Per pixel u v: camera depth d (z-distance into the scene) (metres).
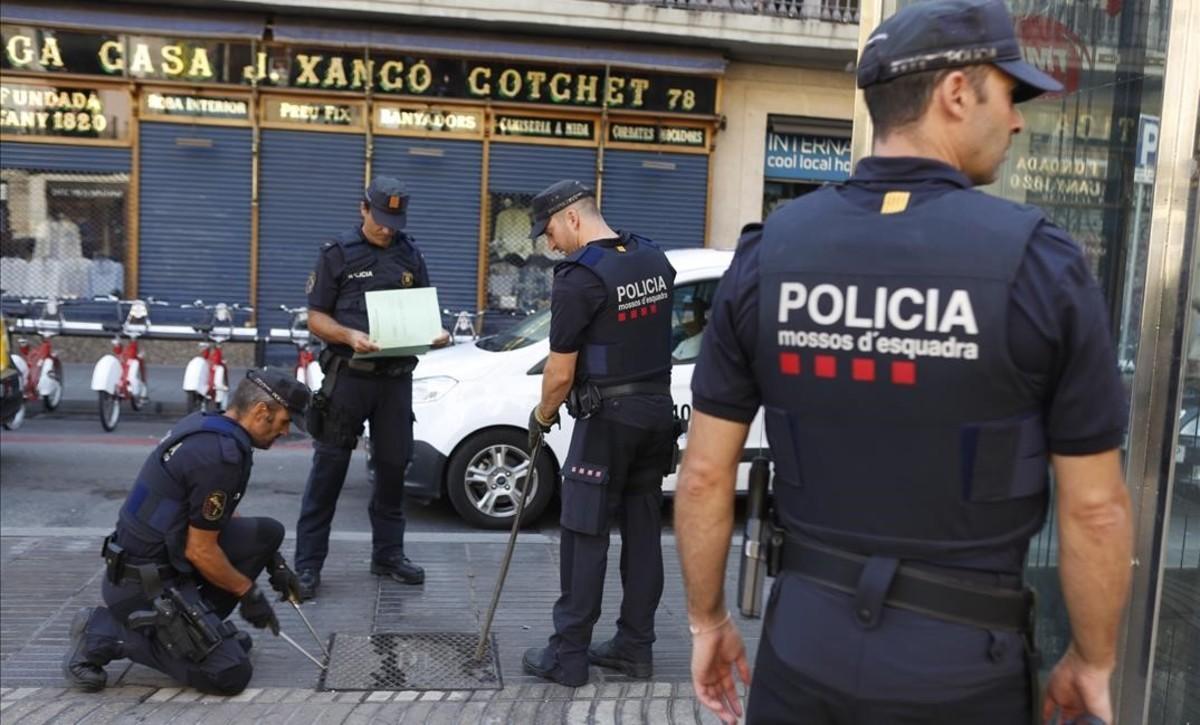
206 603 3.81
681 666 4.18
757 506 1.80
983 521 1.55
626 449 3.82
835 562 1.63
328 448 4.87
